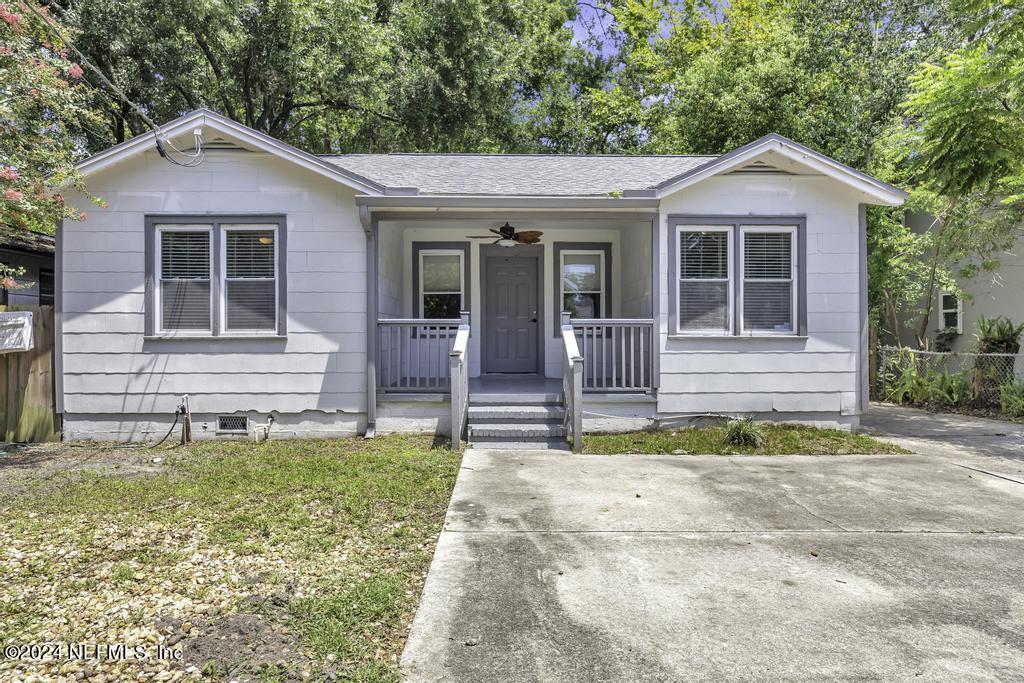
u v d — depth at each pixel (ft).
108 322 24.59
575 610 10.25
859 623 9.80
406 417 25.46
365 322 25.18
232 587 11.03
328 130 63.62
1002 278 38.93
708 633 9.50
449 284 32.73
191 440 24.54
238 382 24.97
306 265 25.02
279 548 12.89
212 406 24.90
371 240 25.02
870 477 18.98
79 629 9.58
